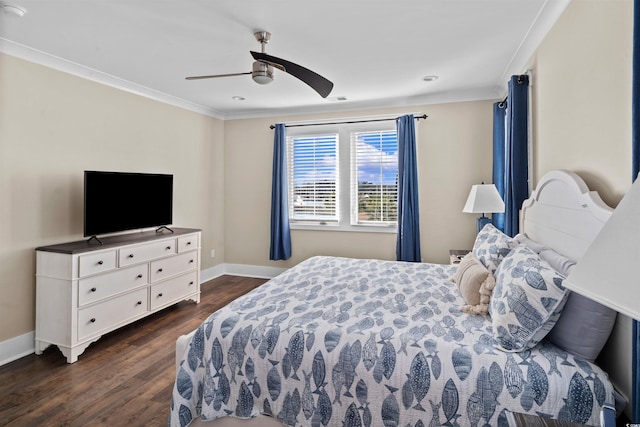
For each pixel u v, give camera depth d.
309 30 2.47
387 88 3.83
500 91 3.90
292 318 1.83
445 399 1.40
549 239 2.07
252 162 5.09
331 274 2.76
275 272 5.07
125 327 3.34
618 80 1.48
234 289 4.56
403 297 2.18
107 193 3.18
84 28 2.42
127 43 2.67
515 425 1.03
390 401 1.47
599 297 0.61
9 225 2.69
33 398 2.20
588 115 1.77
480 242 2.45
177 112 4.36
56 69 3.00
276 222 4.79
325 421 1.55
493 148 3.87
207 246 4.95
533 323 1.46
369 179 4.60
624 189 1.45
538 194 2.27
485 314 1.86
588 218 1.58
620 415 1.31
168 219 3.89
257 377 1.66
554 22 2.25
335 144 4.73
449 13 2.24
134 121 3.76
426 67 3.21
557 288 1.43
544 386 1.33
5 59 2.65
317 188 4.84
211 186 4.98
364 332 1.66
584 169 1.82
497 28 2.45
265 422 1.65
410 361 1.49
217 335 1.76
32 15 2.24
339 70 3.27
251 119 5.07
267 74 2.43
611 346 1.49
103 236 3.44
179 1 2.09
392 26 2.41
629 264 0.59
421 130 4.28
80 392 2.26
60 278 2.70
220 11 2.20
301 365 1.60
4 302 2.67
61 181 3.05
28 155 2.81
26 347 2.79
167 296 3.61
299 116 4.85
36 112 2.86
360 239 4.66
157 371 2.53
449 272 2.81
